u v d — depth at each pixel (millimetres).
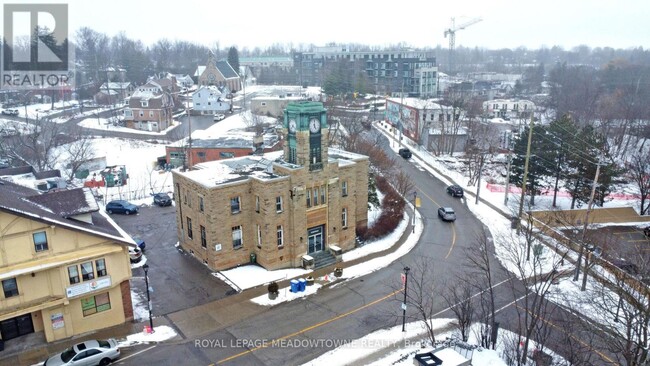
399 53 181250
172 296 37250
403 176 67500
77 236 30609
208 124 122188
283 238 42031
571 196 63625
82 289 30891
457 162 87062
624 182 72312
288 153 43125
